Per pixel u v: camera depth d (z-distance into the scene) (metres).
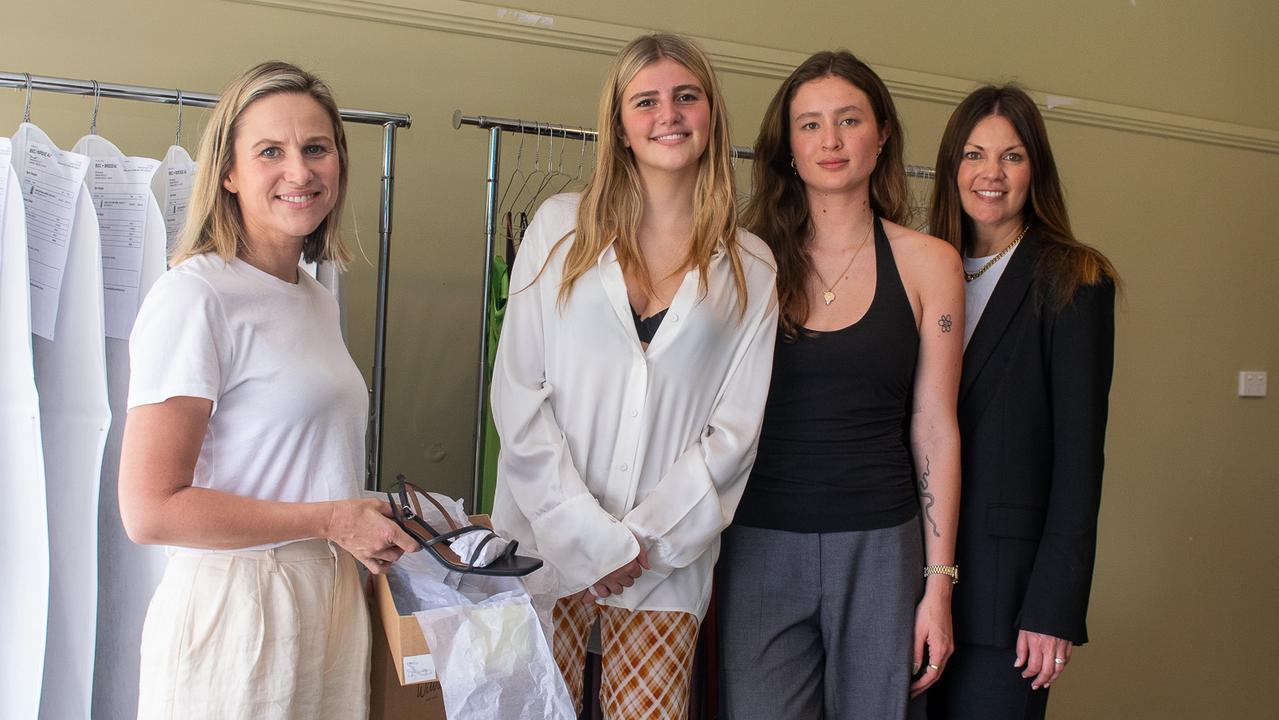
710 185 1.83
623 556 1.71
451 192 2.93
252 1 2.67
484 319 2.53
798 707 1.92
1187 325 4.15
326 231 1.67
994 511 2.00
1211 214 4.19
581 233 1.83
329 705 1.50
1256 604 4.31
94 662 2.03
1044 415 2.01
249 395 1.44
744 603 1.92
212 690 1.37
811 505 1.87
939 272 1.94
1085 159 3.94
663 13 3.17
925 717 1.98
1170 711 4.13
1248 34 4.25
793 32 3.37
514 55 2.98
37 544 1.91
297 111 1.50
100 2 2.54
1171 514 4.12
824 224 1.98
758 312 1.86
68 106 2.52
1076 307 1.97
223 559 1.40
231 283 1.43
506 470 1.84
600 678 2.27
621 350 1.79
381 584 1.61
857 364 1.87
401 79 2.85
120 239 2.06
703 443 1.81
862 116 1.91
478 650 1.44
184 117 2.62
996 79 3.75
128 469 1.34
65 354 1.99
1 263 1.89
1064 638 1.93
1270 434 4.33
